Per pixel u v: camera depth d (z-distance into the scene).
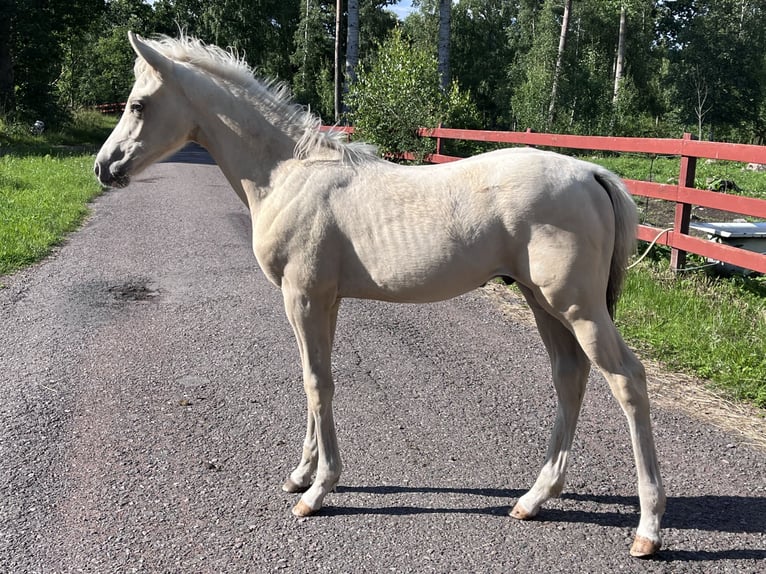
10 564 2.77
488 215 2.80
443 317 6.07
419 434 3.90
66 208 10.64
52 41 25.81
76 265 7.65
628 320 5.53
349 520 3.10
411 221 2.88
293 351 5.16
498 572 2.72
